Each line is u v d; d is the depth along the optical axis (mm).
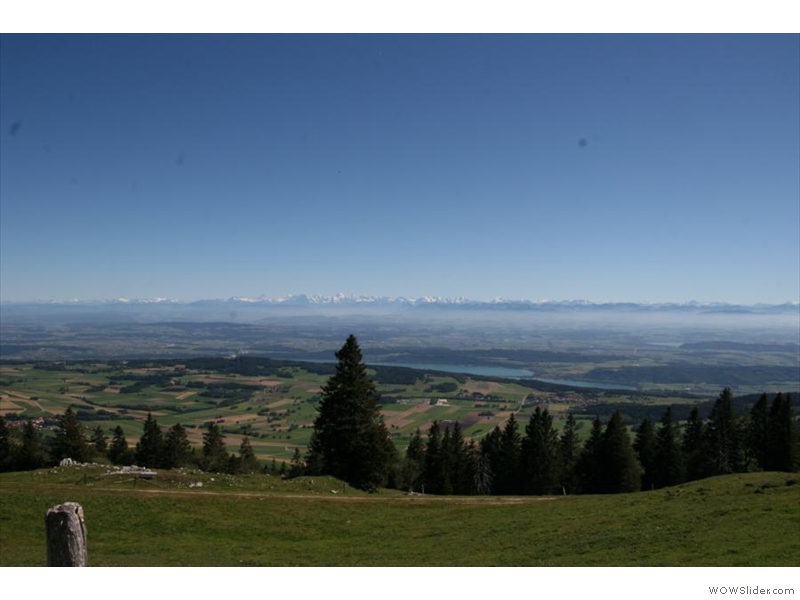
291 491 45562
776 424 76250
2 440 86812
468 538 31453
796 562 21641
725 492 35656
